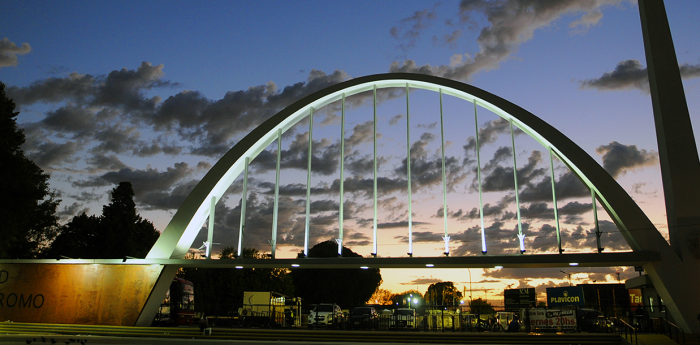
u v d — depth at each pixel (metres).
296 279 75.00
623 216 26.69
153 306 28.83
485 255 27.12
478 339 25.42
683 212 26.12
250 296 34.56
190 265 29.11
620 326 26.73
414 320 32.22
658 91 28.36
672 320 26.19
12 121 35.44
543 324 27.55
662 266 25.34
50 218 56.03
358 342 25.12
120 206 62.09
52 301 28.67
